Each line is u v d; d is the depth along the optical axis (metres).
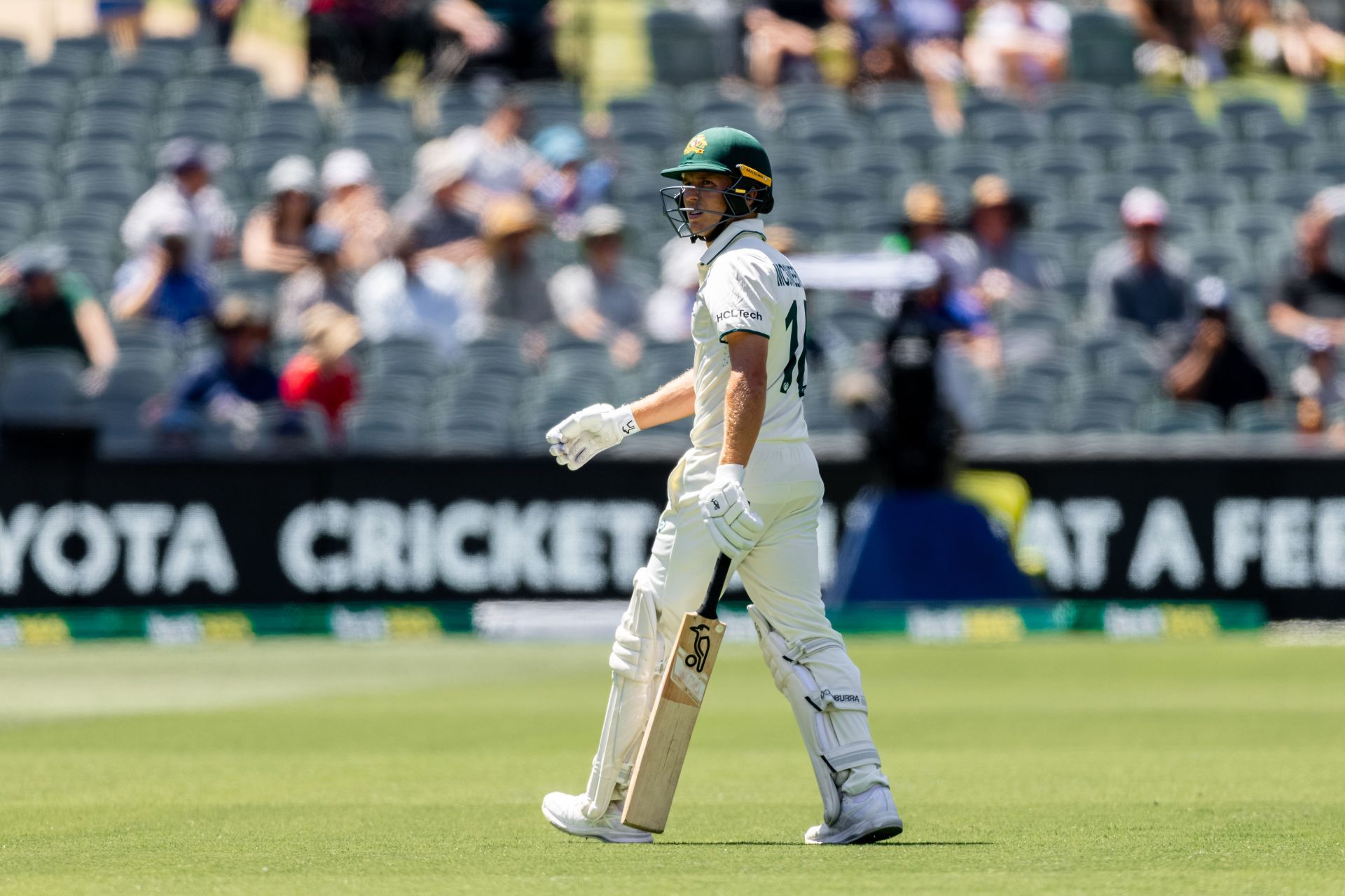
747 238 16.66
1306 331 58.22
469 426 51.22
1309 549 47.22
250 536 47.31
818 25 80.31
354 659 43.09
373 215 60.44
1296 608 47.28
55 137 71.75
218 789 21.91
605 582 47.28
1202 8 85.25
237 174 69.69
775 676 17.05
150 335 54.09
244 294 57.84
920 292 46.84
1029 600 46.84
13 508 47.03
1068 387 55.22
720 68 80.75
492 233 55.31
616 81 82.00
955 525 46.47
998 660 41.88
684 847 16.58
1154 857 15.62
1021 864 15.06
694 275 54.47
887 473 46.72
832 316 56.69
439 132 72.69
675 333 54.12
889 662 41.44
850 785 16.67
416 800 20.66
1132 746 26.62
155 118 73.62
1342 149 77.44
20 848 16.58
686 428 50.47
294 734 28.77
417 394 52.75
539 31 77.12
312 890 13.77
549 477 47.47
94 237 63.84
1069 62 81.25
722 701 33.84
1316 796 20.66
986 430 52.31
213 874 14.72
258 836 17.48
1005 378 54.56
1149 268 58.03
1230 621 47.12
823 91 77.06
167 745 27.28
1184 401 53.19
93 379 51.19
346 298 55.25
